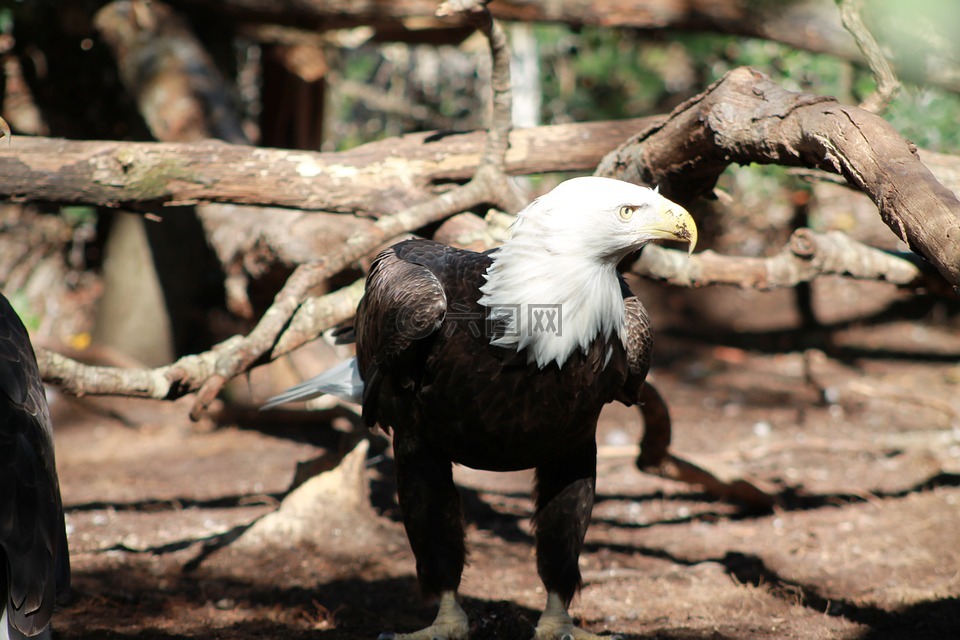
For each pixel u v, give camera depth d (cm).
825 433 1349
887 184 509
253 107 1877
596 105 1875
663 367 1714
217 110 1243
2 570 478
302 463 948
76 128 1597
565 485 642
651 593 800
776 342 1817
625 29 1593
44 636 492
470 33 1520
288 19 1420
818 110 583
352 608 768
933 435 1282
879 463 1198
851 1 712
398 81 2102
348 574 845
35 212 1758
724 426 1395
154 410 1422
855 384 1339
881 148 527
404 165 895
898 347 1783
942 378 1614
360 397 789
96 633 695
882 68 712
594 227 566
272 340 790
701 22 1316
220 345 823
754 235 1958
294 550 894
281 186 876
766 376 1653
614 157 793
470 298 593
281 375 1369
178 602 770
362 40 1562
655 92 1883
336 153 898
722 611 753
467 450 623
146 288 1575
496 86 830
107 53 1448
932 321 1895
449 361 593
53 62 1526
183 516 1016
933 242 469
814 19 1263
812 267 862
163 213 1530
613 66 1808
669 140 732
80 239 1769
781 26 1279
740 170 1866
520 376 586
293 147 1706
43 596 473
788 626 712
